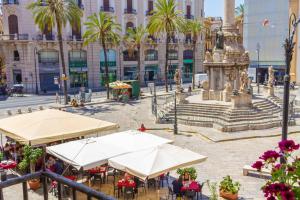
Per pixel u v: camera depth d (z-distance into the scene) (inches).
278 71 2416.3
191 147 869.8
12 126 704.4
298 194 167.0
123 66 2650.1
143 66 2751.0
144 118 1288.1
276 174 181.0
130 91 1851.6
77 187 108.4
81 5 2342.5
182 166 506.9
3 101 1882.4
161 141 607.8
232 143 900.6
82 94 1685.5
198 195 564.1
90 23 1804.9
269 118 1122.7
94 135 1001.5
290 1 2071.9
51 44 2266.2
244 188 590.2
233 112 1117.7
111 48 2551.7
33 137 625.9
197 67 3112.7
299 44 2043.6
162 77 2876.5
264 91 1622.8
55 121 690.8
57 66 2326.5
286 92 473.7
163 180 628.4
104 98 1884.8
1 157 672.4
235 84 1357.0
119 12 2541.8
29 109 1400.1
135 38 2354.8
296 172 176.6
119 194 553.0
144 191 572.7
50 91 2304.4
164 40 2834.6
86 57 2454.5
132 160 510.0
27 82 2246.6
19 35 2185.0
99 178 602.2
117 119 1283.2
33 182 570.9
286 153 198.5
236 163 733.3
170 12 1844.2
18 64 2246.6
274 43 2406.5
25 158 627.5
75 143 593.0
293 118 1131.9
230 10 1353.3
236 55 1331.2
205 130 1042.1
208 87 1355.8
